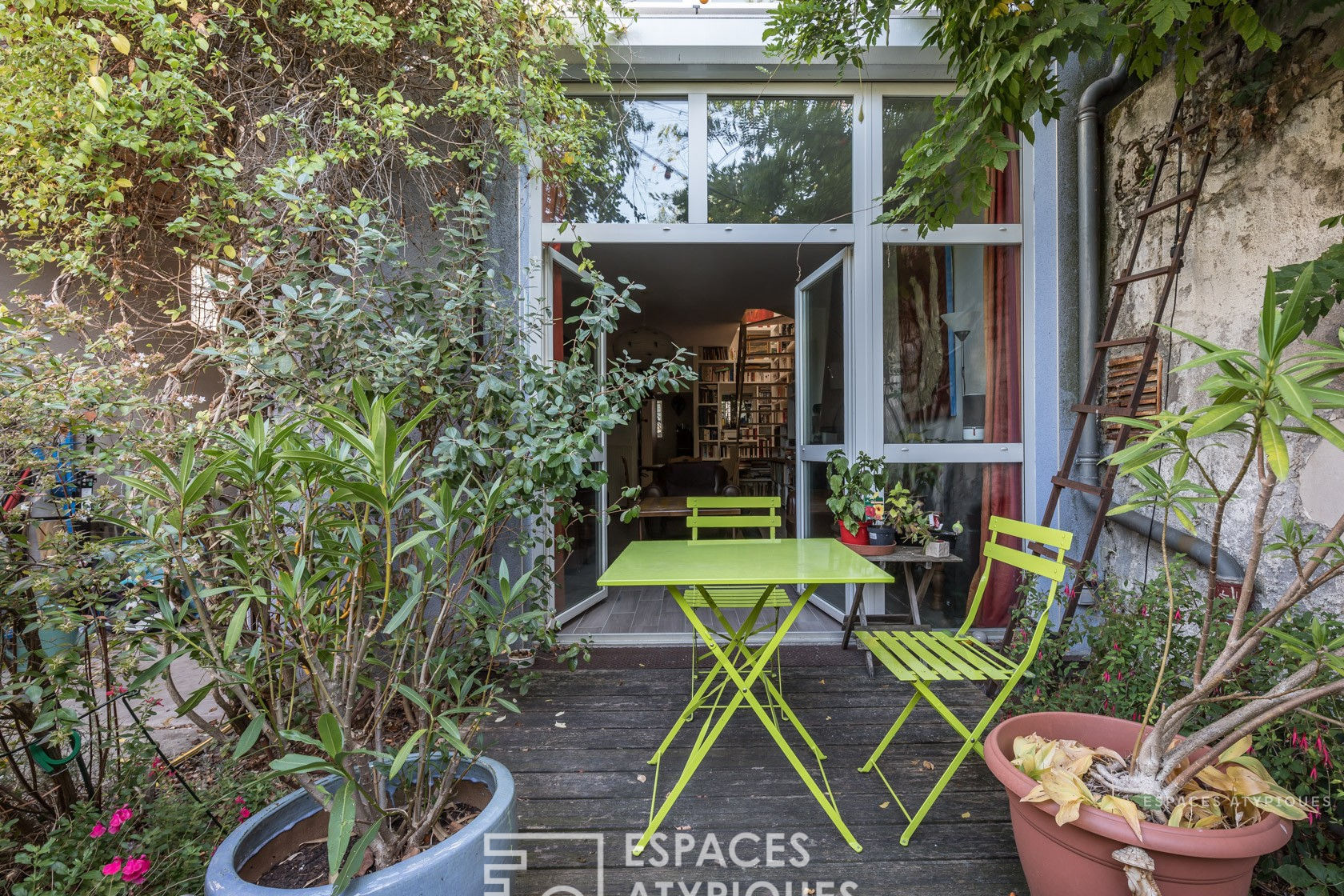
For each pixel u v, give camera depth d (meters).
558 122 2.68
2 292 2.67
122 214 2.22
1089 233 2.95
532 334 3.01
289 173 2.00
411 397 2.15
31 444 1.40
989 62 1.97
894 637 2.02
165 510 1.34
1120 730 1.43
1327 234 2.02
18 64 1.75
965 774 1.95
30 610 1.43
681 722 2.00
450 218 2.73
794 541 2.35
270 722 1.26
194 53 2.05
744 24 2.91
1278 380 0.92
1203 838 1.03
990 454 3.11
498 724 2.28
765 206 3.19
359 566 1.23
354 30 2.25
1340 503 1.98
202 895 1.29
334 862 0.91
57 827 1.41
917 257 3.16
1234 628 1.14
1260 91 2.21
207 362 2.18
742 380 8.30
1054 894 1.20
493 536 2.19
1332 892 1.30
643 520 6.53
